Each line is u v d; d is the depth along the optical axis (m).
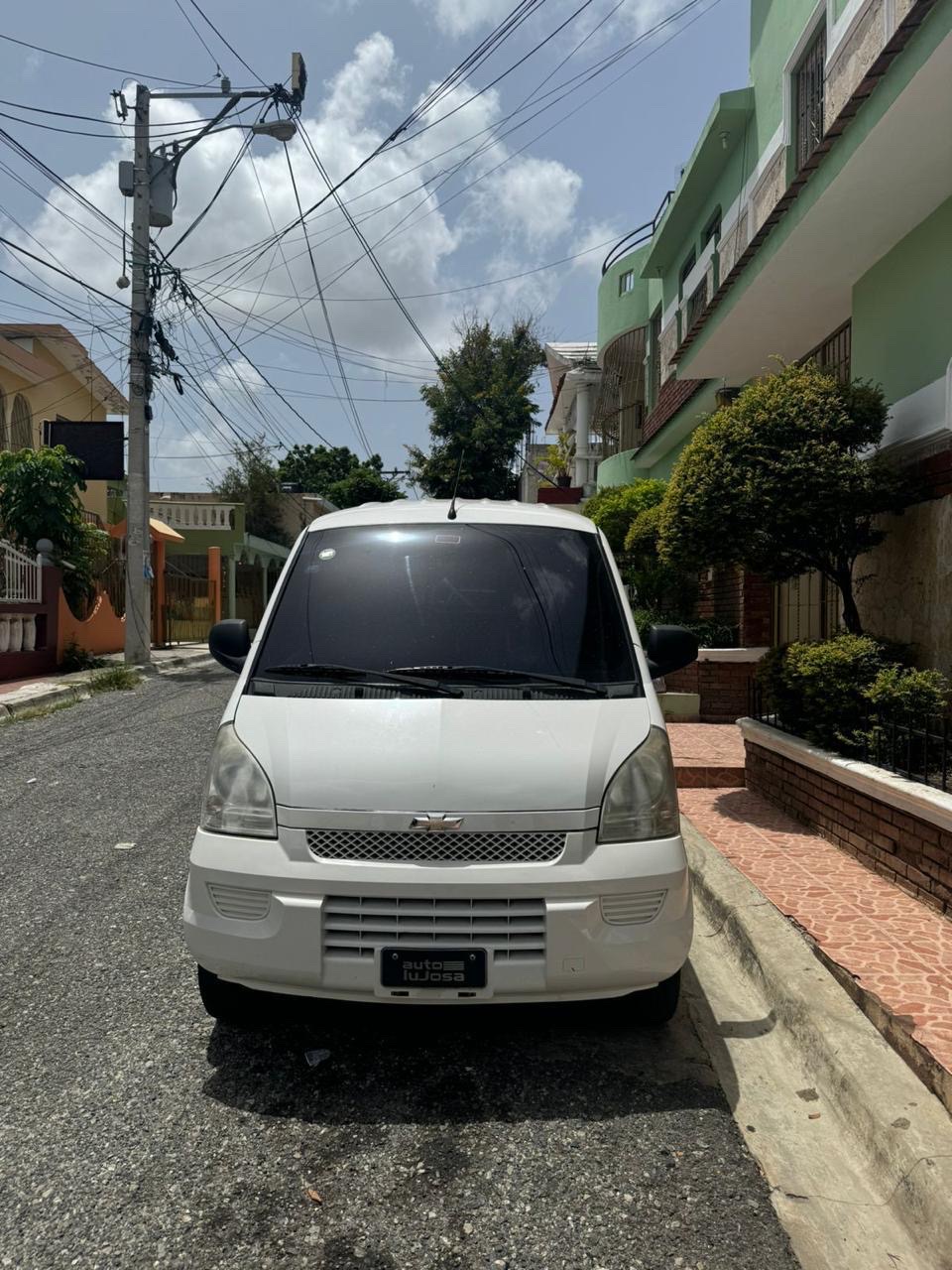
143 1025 3.52
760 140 9.61
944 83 4.88
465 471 31.61
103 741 9.30
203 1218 2.45
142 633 16.19
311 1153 2.73
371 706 3.36
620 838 3.07
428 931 2.95
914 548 6.08
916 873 4.46
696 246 12.78
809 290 7.86
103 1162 2.68
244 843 3.06
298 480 52.31
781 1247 2.38
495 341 32.81
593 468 21.83
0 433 17.77
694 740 8.70
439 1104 3.00
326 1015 3.60
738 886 4.66
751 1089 3.12
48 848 5.76
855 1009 3.36
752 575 10.65
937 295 6.19
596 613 3.88
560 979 2.96
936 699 5.05
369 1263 2.30
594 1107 2.99
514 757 3.12
